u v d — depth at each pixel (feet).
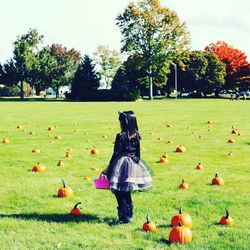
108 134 73.56
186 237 21.24
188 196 30.68
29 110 155.84
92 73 309.22
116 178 23.72
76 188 33.01
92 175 38.52
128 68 297.33
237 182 35.32
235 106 183.52
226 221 24.20
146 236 22.22
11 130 80.38
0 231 23.17
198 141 63.67
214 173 39.11
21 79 354.74
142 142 62.44
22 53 350.84
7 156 49.49
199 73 360.28
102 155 50.47
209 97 364.17
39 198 30.14
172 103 227.81
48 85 368.07
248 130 79.30
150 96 297.33
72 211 26.20
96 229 23.40
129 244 21.12
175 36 284.20
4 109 164.14
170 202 29.01
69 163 44.73
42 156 49.49
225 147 57.00
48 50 367.04
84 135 71.97
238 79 387.14
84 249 20.51
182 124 92.38
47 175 38.24
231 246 20.80
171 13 283.38
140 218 25.41
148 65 289.53
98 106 191.52
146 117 114.32
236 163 44.52
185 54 294.87
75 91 309.42
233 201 29.27
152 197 30.32
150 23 279.08
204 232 22.84
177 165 43.37
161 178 36.86
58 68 365.81
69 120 104.73
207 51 378.12
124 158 24.12
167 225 23.97
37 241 21.65
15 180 36.11
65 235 22.54
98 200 29.50
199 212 26.66
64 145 59.41
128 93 282.36
